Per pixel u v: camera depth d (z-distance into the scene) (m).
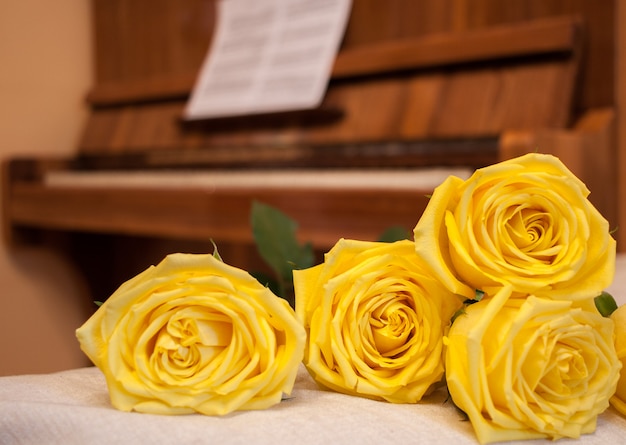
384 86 1.52
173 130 1.85
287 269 0.52
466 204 0.35
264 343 0.34
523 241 0.36
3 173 1.87
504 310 0.35
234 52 1.79
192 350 0.34
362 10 1.61
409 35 1.54
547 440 0.35
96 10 2.13
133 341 0.34
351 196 1.20
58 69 2.07
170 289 0.34
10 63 1.99
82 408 0.33
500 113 1.34
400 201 1.15
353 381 0.36
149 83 1.94
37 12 2.03
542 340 0.34
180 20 1.96
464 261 0.35
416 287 0.37
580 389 0.35
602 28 1.31
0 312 1.94
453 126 1.39
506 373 0.34
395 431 0.33
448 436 0.34
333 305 0.38
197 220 1.40
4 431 0.33
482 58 1.37
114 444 0.32
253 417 0.34
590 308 0.37
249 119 1.69
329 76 1.58
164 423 0.32
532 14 1.38
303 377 0.42
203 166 1.74
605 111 1.30
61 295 2.05
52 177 1.88
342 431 0.33
